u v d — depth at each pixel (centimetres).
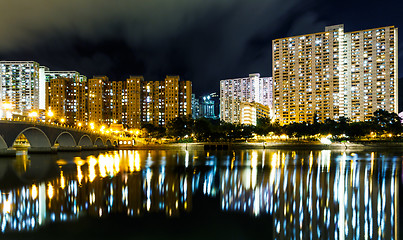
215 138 15950
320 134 17388
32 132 7894
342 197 3077
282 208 2655
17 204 2652
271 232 2072
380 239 1994
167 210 2538
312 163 6569
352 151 11538
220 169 5397
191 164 6312
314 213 2520
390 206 2750
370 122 16775
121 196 3012
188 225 2175
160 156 8850
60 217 2306
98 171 4938
